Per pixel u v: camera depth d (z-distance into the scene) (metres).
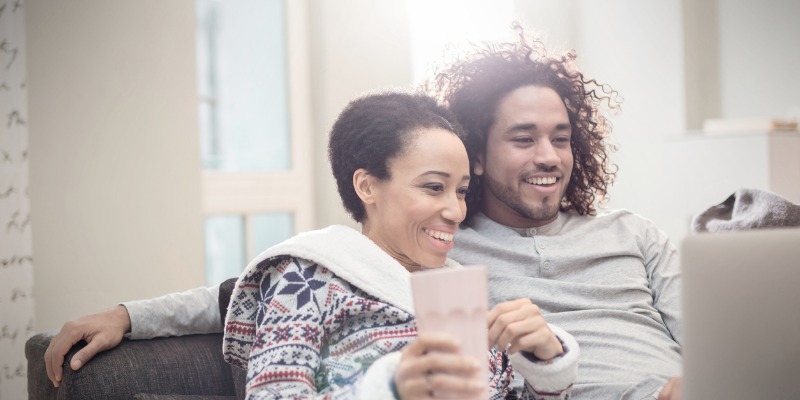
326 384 1.15
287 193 3.96
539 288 1.57
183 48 3.05
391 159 1.22
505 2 4.00
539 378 1.14
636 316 1.57
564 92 1.73
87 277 2.80
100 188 2.84
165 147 2.99
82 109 2.81
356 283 1.17
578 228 1.69
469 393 0.79
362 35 3.93
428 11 3.91
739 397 0.93
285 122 3.99
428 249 1.22
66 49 2.78
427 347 0.80
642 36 3.99
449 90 1.71
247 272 1.22
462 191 1.25
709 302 0.93
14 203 2.60
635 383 1.44
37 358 1.44
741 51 3.80
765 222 1.61
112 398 1.30
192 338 1.45
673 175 3.47
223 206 3.75
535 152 1.62
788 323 0.94
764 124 3.24
